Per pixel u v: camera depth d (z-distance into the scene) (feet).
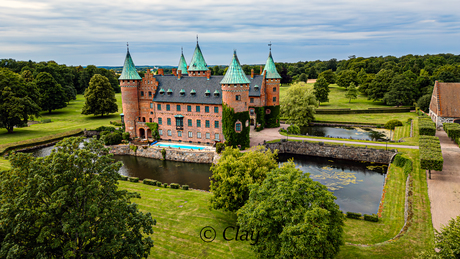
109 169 68.44
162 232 106.63
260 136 243.81
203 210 124.06
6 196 61.77
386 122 299.58
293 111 298.97
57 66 546.67
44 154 223.51
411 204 115.14
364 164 197.98
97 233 64.13
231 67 205.26
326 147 215.51
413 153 183.73
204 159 208.13
